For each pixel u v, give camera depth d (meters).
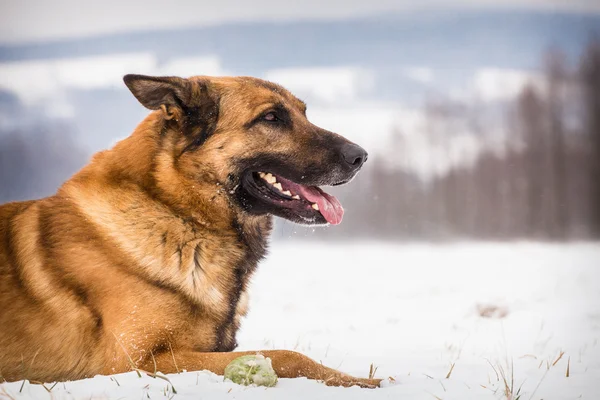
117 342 5.68
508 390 5.14
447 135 76.00
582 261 22.33
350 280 18.36
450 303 12.44
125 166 6.23
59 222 6.04
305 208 6.81
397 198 70.88
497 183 64.75
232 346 6.44
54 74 148.50
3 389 5.04
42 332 5.75
